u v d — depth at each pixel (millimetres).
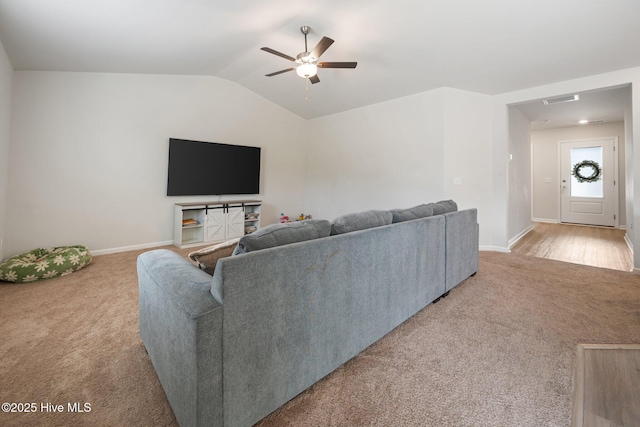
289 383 1257
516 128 4895
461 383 1431
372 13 2904
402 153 4676
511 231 4684
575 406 674
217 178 4906
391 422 1196
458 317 2131
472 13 2715
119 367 1537
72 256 3109
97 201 3840
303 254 1274
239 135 5219
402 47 3393
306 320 1309
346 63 2918
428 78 3973
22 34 2449
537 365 1573
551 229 6020
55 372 1490
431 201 4348
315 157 6145
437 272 2350
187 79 4539
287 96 5316
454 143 4207
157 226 4371
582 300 2434
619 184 6062
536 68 3432
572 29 2723
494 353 1682
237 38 3303
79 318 2078
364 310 1628
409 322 2053
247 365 1095
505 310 2248
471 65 3535
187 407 1022
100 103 3805
